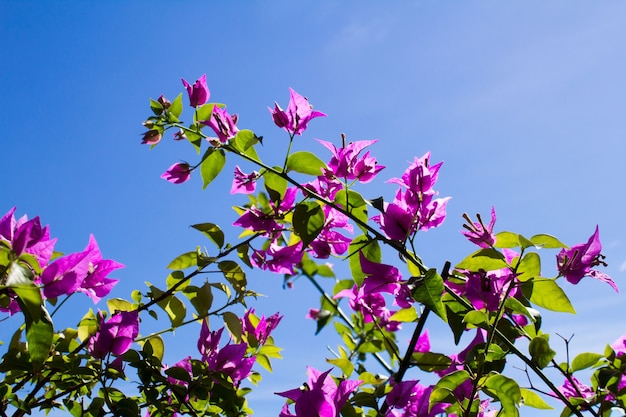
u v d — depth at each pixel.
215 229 0.88
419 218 0.82
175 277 0.88
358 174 0.85
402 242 0.82
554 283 0.80
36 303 0.69
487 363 0.78
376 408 0.82
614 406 0.79
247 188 0.89
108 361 0.79
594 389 0.81
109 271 0.79
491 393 0.76
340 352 1.04
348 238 0.91
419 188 0.82
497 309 0.80
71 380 0.82
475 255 0.82
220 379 0.82
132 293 0.88
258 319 0.91
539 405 0.82
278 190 0.88
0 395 0.76
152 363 0.82
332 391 0.80
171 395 0.85
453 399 0.78
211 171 0.87
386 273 0.82
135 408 0.78
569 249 0.82
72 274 0.73
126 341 0.79
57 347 0.81
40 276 0.72
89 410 0.81
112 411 0.78
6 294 0.73
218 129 0.87
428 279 0.77
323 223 0.85
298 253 0.90
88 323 0.83
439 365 0.89
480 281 0.80
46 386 0.85
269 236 0.91
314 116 0.85
